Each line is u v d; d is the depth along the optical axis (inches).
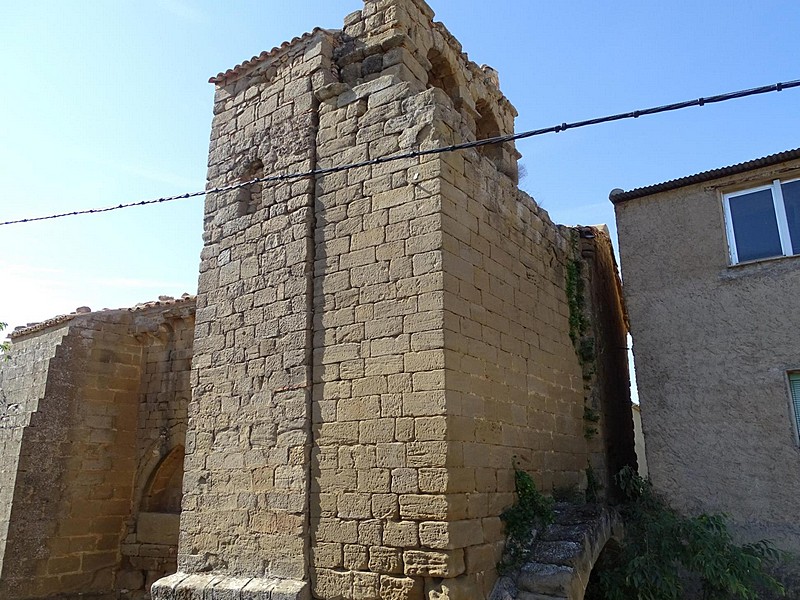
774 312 410.6
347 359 354.3
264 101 443.5
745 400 409.4
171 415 599.8
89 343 605.9
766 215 428.1
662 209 460.8
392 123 374.3
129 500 604.1
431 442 315.9
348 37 429.7
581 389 482.3
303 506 346.6
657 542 368.8
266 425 375.2
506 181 428.1
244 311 406.3
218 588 358.3
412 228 350.9
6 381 636.7
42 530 550.3
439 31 457.4
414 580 306.2
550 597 311.7
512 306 402.3
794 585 373.7
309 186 396.8
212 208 448.5
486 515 331.3
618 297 611.2
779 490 389.7
